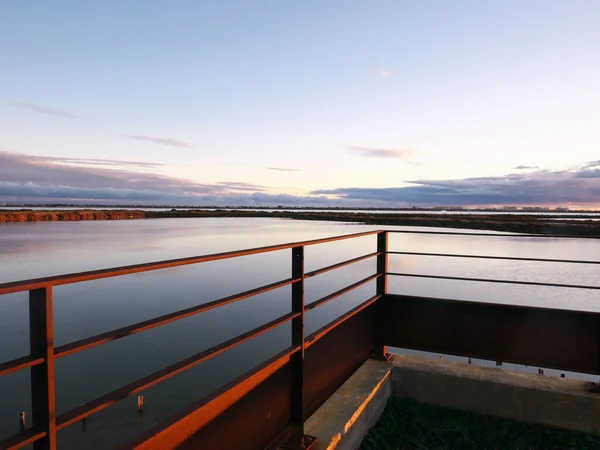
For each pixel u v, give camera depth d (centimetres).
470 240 9069
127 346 2538
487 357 392
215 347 198
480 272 4966
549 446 329
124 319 3152
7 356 2325
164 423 174
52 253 6488
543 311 374
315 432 286
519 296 3731
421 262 6044
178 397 1848
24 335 2678
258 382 234
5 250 6831
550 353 372
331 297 312
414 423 356
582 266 5384
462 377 382
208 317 3097
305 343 275
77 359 2338
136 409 1748
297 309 266
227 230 12525
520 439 334
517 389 364
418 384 398
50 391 134
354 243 8644
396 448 318
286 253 6794
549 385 364
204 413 193
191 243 8012
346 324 356
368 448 323
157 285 4319
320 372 310
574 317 364
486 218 15012
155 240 8694
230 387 210
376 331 427
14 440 125
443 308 408
